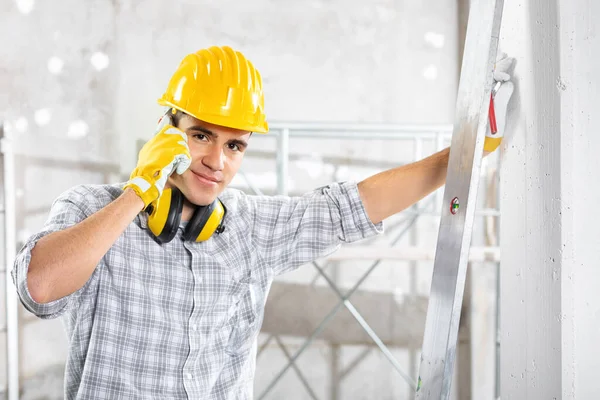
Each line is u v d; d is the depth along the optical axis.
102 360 1.10
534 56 1.00
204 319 1.17
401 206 1.28
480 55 0.94
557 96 0.96
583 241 0.93
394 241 3.54
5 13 3.32
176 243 1.16
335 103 3.54
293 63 3.52
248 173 3.49
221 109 1.09
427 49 3.57
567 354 0.96
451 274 0.96
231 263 1.21
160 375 1.13
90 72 3.38
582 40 0.93
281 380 3.49
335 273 3.52
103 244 0.93
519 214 1.06
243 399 1.27
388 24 3.55
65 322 1.17
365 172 3.57
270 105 3.51
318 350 3.51
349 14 3.54
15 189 3.31
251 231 1.27
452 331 0.94
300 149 3.54
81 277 0.92
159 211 1.07
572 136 0.94
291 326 3.50
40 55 3.34
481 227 3.51
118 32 3.40
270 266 1.28
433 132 3.05
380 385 3.53
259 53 3.50
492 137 1.09
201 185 1.11
